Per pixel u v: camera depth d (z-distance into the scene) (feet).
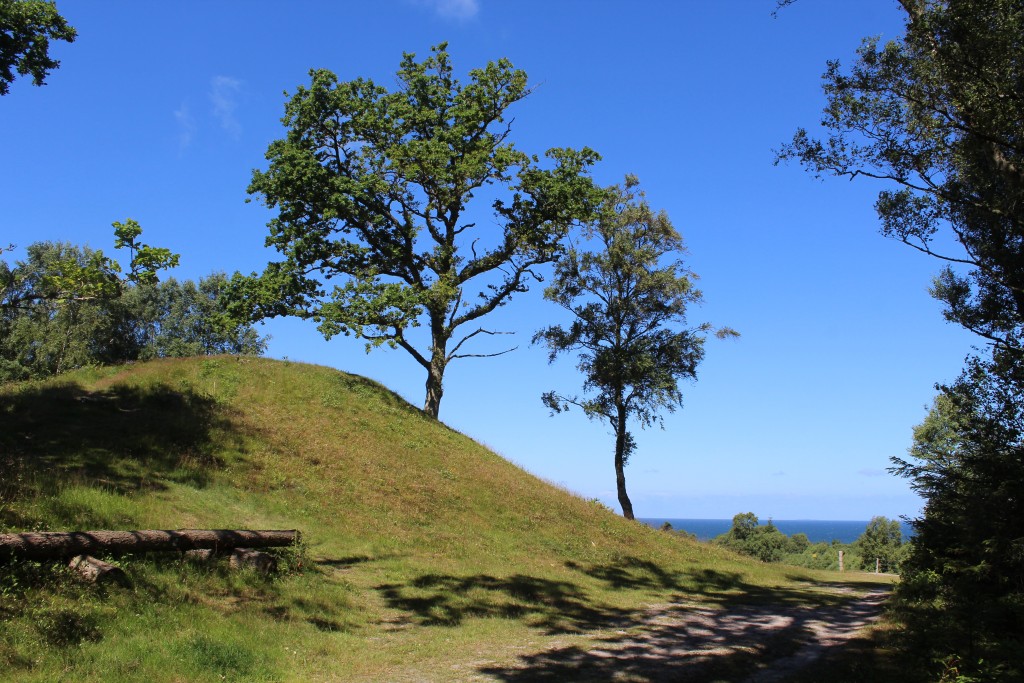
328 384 89.51
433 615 39.60
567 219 95.76
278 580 39.60
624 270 102.99
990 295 53.72
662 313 104.73
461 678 28.35
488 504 73.15
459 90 98.94
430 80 96.27
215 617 31.60
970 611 33.30
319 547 50.96
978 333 55.11
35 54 51.52
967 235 52.70
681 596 55.93
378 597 42.32
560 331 106.63
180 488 52.21
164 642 27.20
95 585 30.17
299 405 81.05
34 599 27.35
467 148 95.76
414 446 81.92
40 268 108.78
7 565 29.07
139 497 45.96
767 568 82.12
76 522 37.06
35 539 30.27
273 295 87.30
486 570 53.67
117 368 80.64
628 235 103.45
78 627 26.50
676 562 72.84
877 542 225.56
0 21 49.26
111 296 40.47
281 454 67.21
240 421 71.31
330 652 30.81
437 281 92.02
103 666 24.17
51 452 52.24
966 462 41.73
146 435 60.34
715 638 38.55
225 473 58.65
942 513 44.09
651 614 46.37
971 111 44.14
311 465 67.46
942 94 46.24
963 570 38.81
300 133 94.07
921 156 49.52
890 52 46.42
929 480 43.29
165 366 82.28
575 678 28.71
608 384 105.09
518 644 34.81
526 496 79.77
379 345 83.51
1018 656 26.55
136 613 29.37
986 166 47.44
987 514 38.40
